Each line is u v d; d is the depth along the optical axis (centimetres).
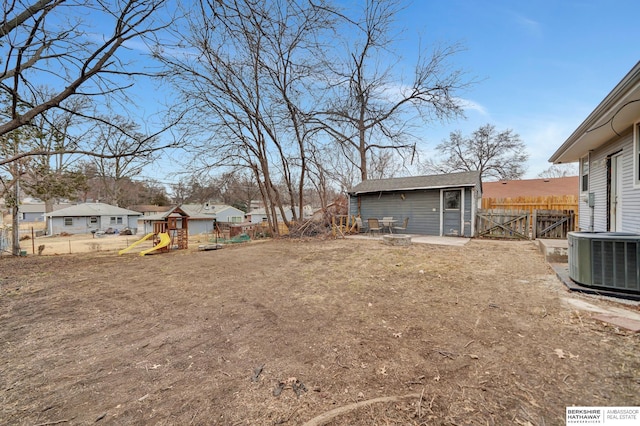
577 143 633
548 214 889
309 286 425
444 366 201
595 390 168
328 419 152
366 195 1246
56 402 173
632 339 228
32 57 477
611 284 325
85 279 505
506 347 224
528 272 463
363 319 293
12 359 227
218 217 3616
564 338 235
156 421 154
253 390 180
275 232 1265
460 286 397
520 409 155
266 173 1251
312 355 222
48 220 2823
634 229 488
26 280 501
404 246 777
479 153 2464
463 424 146
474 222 984
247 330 275
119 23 461
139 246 1655
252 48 612
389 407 160
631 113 432
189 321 302
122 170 1725
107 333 275
